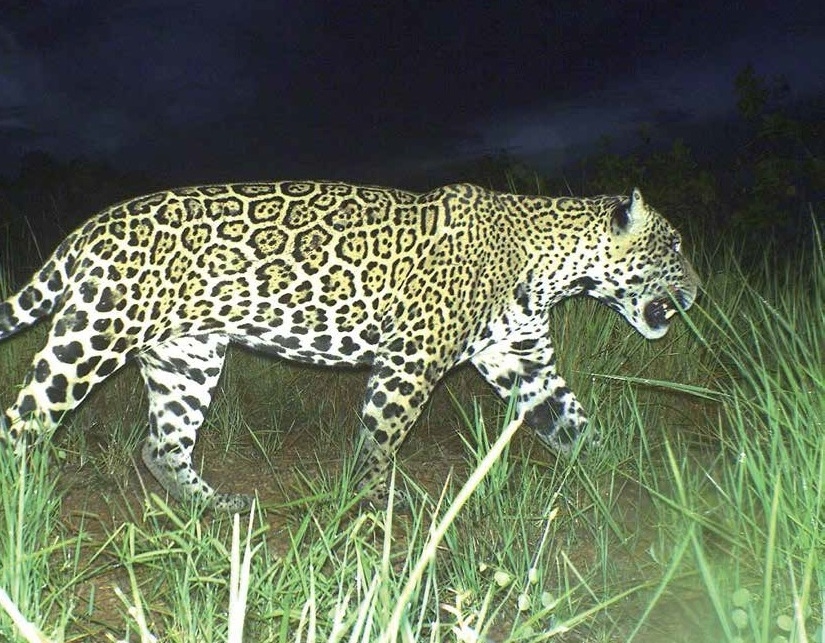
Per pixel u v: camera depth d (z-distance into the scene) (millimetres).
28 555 1328
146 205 1876
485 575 1625
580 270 2178
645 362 2594
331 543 1484
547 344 2244
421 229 2021
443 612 1507
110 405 2488
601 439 2223
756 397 2037
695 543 1285
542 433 2285
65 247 1864
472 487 962
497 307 2123
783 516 1457
